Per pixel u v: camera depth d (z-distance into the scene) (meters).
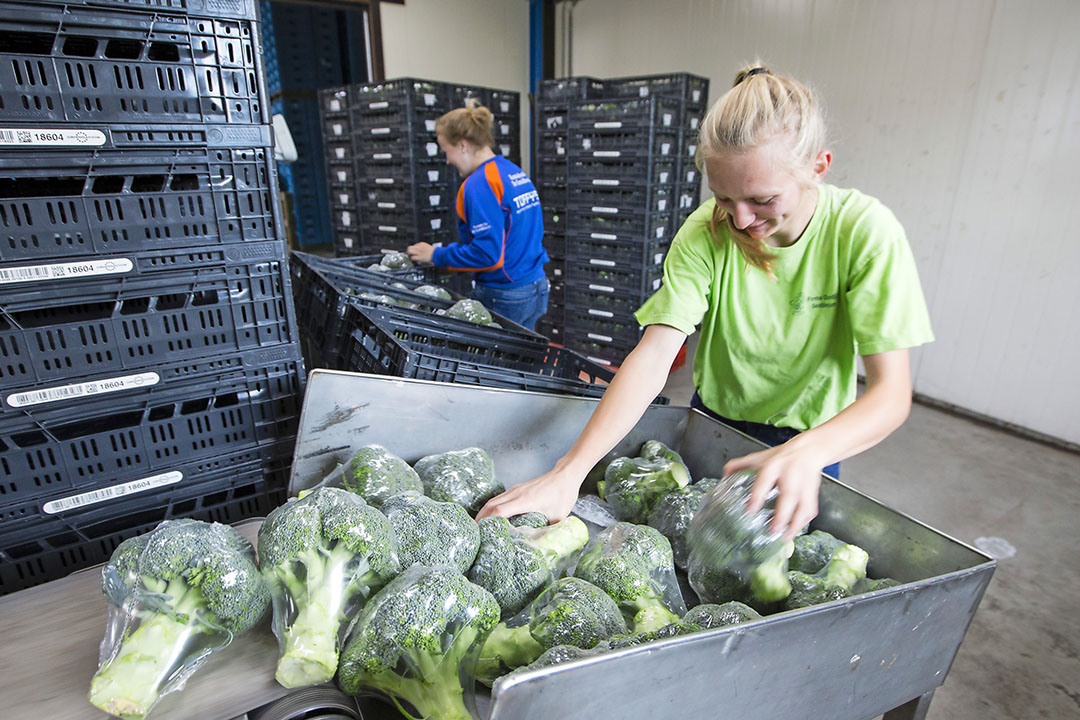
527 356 1.67
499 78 5.52
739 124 0.75
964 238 3.14
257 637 0.70
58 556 1.02
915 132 3.23
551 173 3.94
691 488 0.99
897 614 0.68
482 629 0.67
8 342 0.90
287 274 1.09
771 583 0.77
